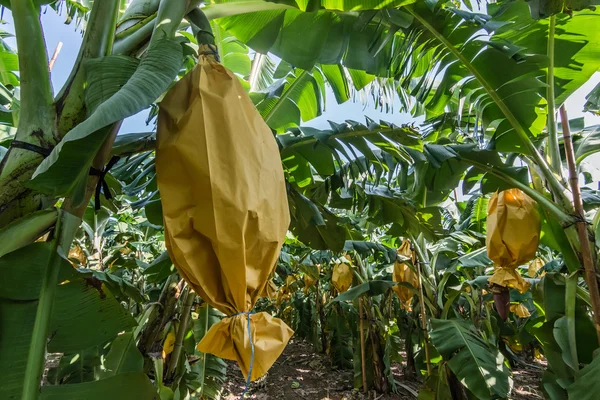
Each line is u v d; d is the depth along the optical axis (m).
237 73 2.81
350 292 3.62
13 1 0.84
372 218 3.15
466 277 3.86
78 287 0.85
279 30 1.98
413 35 1.99
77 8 2.47
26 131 0.85
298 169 2.34
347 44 2.13
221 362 3.15
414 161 2.15
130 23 1.08
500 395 2.33
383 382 4.80
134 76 0.75
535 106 2.01
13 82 2.50
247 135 0.79
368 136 1.98
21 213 0.82
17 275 0.77
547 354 2.10
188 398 2.63
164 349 2.38
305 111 2.68
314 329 7.70
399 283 3.50
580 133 2.46
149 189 2.12
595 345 1.90
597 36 1.86
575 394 1.55
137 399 0.79
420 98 2.21
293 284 8.08
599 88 2.40
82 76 0.90
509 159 2.51
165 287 2.32
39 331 0.74
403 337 5.59
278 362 6.83
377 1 1.48
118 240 5.49
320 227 2.56
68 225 0.83
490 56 1.89
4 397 0.67
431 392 3.17
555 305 2.07
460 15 1.76
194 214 0.74
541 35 1.93
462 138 3.12
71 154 0.71
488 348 2.67
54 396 0.73
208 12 1.33
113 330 0.85
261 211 0.75
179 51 0.85
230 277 0.74
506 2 1.83
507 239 2.04
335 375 5.75
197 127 0.76
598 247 1.82
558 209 1.95
